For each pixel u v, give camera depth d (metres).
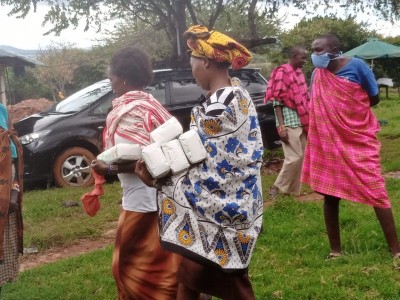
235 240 2.98
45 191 9.49
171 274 3.73
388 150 11.98
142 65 3.82
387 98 26.92
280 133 7.52
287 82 7.48
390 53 25.48
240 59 3.09
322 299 4.27
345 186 5.00
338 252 5.21
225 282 3.03
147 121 3.59
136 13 13.63
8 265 4.29
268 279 4.77
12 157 4.29
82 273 5.45
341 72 5.02
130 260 3.78
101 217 7.71
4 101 13.58
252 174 3.03
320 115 5.09
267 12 13.12
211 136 2.96
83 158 9.98
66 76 35.75
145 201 3.73
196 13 14.98
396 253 4.96
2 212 4.12
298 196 7.91
